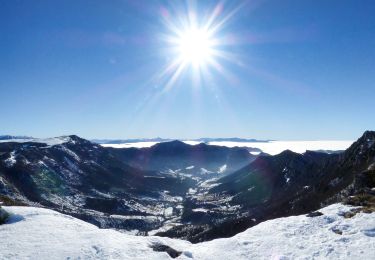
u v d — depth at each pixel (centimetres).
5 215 3678
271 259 2756
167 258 2786
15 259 2592
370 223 3241
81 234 3250
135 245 3033
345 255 2642
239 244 3150
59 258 2633
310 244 2953
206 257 2906
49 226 3466
